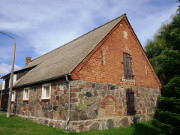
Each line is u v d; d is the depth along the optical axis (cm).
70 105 794
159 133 876
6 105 1692
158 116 1336
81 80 840
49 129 812
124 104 1053
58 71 937
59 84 891
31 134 712
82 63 860
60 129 808
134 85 1184
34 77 1213
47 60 1549
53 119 890
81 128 779
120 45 1161
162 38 1878
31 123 991
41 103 1022
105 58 1008
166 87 850
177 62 770
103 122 883
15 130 793
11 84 1302
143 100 1234
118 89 1041
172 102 770
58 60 1233
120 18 1248
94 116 853
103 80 956
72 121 770
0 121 1038
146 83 1316
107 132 787
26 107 1201
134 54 1279
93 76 904
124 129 898
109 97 964
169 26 1767
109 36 1085
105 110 919
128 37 1266
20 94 1348
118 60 1106
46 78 962
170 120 774
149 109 1270
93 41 1083
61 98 857
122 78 1095
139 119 1141
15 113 1379
